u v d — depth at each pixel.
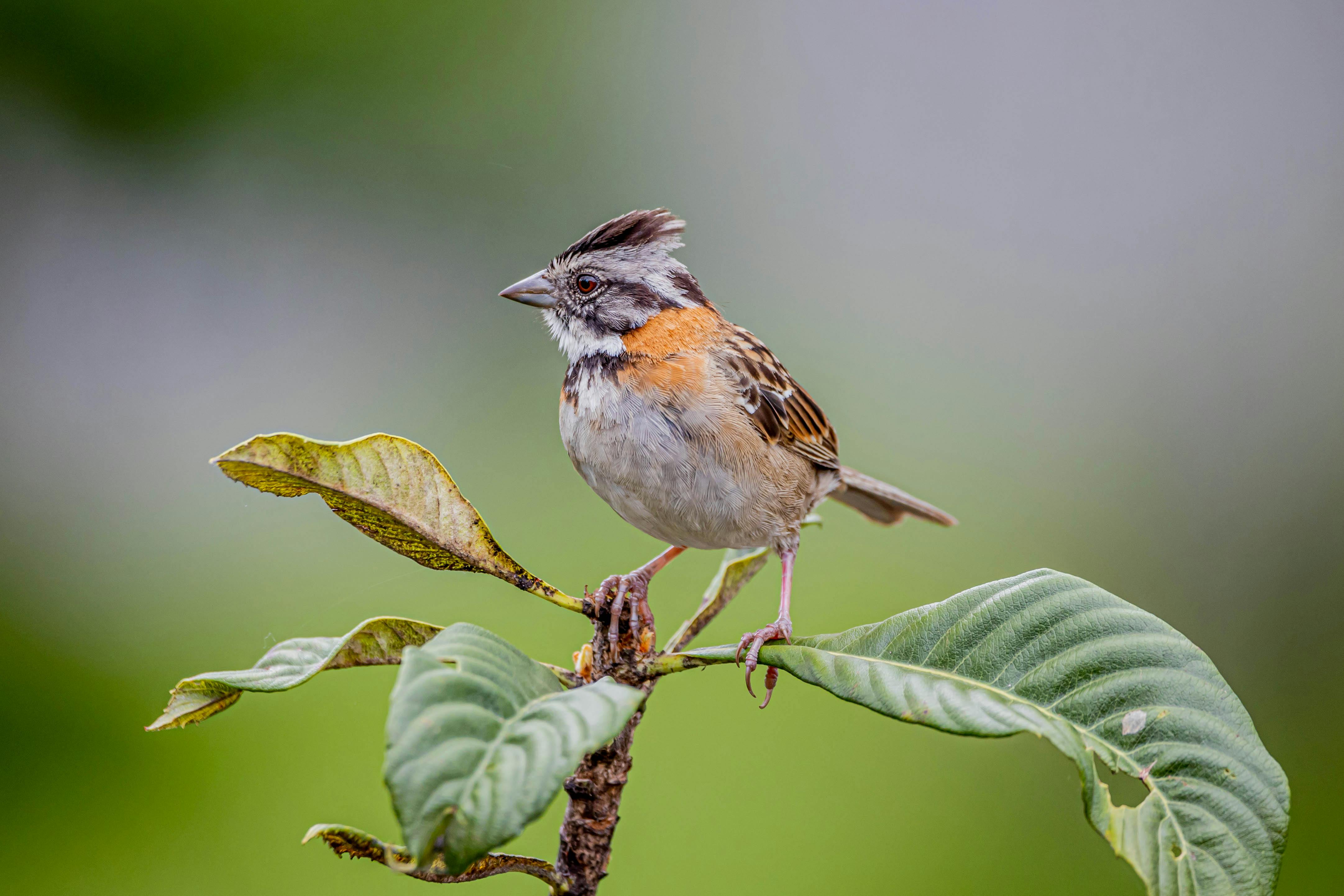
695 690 10.27
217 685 4.10
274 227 13.45
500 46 13.68
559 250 13.57
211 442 12.11
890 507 9.38
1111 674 3.69
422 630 4.14
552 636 10.30
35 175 13.03
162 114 13.30
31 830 9.07
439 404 12.71
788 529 6.72
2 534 11.02
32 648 10.23
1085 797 3.32
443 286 13.44
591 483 6.72
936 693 3.67
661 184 14.08
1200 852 3.40
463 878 3.78
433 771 2.85
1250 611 12.50
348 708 9.65
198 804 9.30
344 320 13.28
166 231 13.34
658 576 11.07
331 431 12.53
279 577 10.74
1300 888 10.86
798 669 3.87
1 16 12.50
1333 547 12.64
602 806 4.06
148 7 12.78
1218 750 3.54
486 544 4.12
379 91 13.49
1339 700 12.03
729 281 13.97
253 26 13.08
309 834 3.52
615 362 6.59
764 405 6.79
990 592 3.90
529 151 13.72
